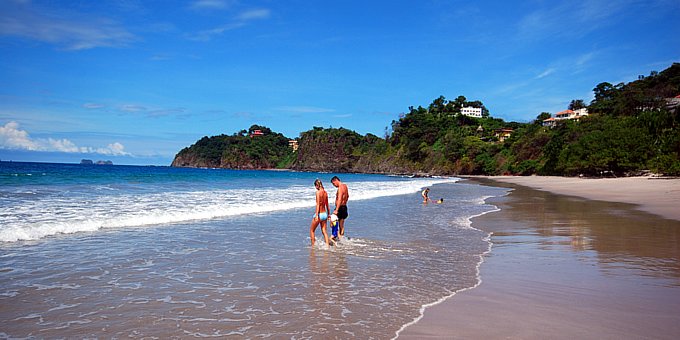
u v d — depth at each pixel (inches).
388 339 151.7
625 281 231.6
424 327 163.8
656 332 156.7
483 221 517.3
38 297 201.6
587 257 297.9
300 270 264.1
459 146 4702.3
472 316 176.6
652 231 419.8
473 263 282.8
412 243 362.6
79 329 162.4
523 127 4891.7
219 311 184.5
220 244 348.8
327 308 189.0
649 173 2018.9
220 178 1984.5
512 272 256.1
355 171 6501.0
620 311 181.6
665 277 240.4
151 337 154.6
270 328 163.8
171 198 732.7
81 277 239.0
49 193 745.0
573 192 1189.7
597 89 4911.4
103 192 813.9
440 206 727.7
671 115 2144.4
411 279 241.4
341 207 378.6
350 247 343.6
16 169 2443.4
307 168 7052.2
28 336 155.1
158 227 434.0
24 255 292.0
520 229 446.0
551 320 170.7
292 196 873.5
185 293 211.8
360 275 251.3
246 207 619.5
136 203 626.5
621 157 2111.2
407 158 5526.6
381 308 188.7
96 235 378.6
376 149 6451.8
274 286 226.2
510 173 3816.4
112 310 184.5
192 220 495.5
